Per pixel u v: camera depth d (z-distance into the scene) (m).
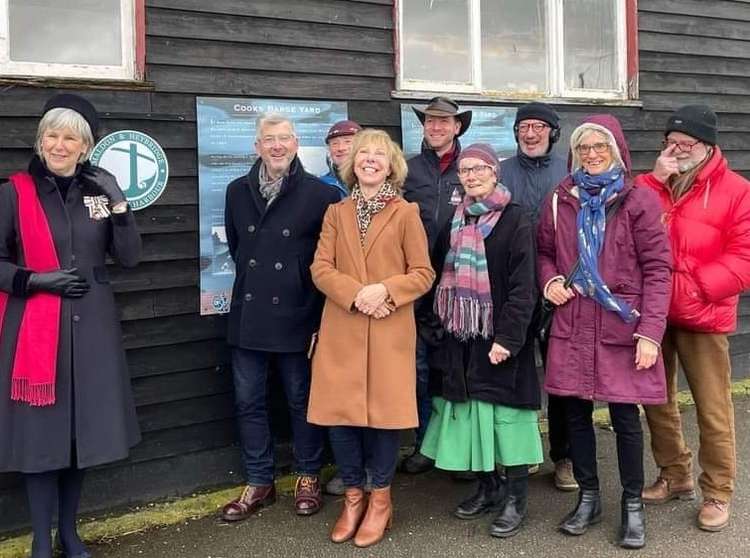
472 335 3.08
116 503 3.49
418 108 4.20
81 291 2.69
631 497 3.13
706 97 5.23
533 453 3.14
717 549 3.11
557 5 4.78
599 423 4.67
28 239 2.67
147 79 3.45
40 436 2.63
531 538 3.20
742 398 5.12
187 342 3.63
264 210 3.25
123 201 2.79
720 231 3.15
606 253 2.99
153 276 3.52
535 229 3.29
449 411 3.20
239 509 3.39
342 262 3.08
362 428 3.35
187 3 3.53
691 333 3.26
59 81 3.23
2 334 2.67
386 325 3.04
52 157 2.66
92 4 3.39
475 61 4.50
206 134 3.60
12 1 3.23
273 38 3.75
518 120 3.62
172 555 3.09
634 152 4.96
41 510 2.75
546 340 3.38
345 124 3.62
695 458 4.12
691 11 5.14
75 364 2.68
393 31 4.12
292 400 3.41
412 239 3.07
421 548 3.12
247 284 3.27
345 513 3.22
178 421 3.63
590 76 4.97
